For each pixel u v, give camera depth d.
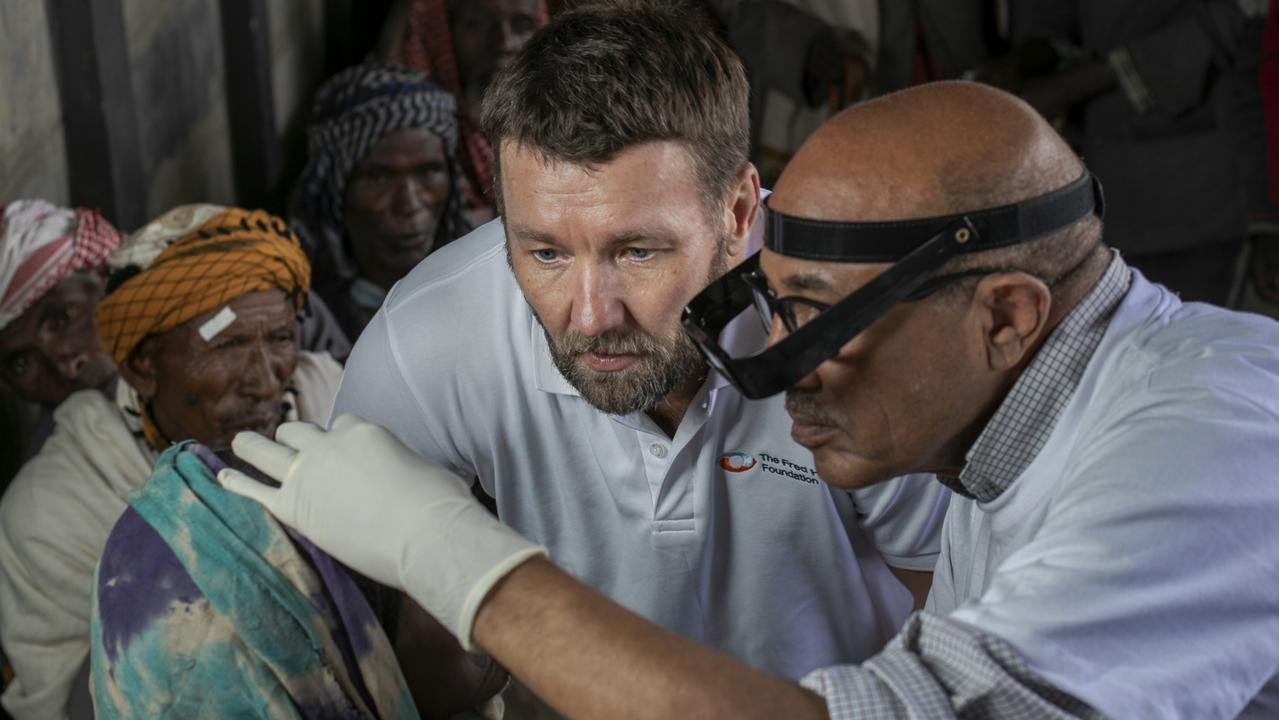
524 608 0.97
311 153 2.88
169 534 1.09
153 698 1.08
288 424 1.16
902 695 0.88
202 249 1.95
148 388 2.01
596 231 1.15
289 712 1.08
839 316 0.97
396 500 1.03
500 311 1.43
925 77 3.68
